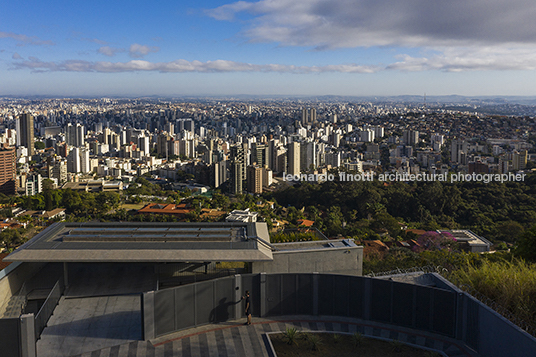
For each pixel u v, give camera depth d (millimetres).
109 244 15711
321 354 11898
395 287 13680
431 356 11711
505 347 10727
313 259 16828
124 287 16578
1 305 14320
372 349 12180
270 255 15688
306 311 14555
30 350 10938
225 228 18297
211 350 12062
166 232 17297
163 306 12914
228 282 14008
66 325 13516
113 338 12727
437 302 12984
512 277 12508
